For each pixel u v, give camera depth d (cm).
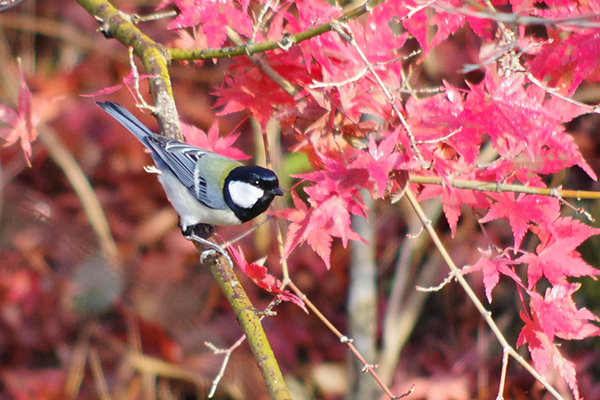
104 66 1675
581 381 1205
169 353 1245
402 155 652
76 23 1720
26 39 1691
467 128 671
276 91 806
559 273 681
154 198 1611
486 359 1323
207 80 1691
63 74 1622
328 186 679
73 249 813
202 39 884
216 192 851
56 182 1587
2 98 1541
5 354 1323
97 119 1588
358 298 1299
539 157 685
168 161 865
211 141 871
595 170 1366
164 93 863
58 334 1292
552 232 685
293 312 1483
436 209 1387
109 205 1588
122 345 1273
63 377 1319
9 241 779
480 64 630
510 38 683
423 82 1338
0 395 1312
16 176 1564
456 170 737
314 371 1421
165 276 854
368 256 1309
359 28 739
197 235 885
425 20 711
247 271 688
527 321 686
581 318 665
